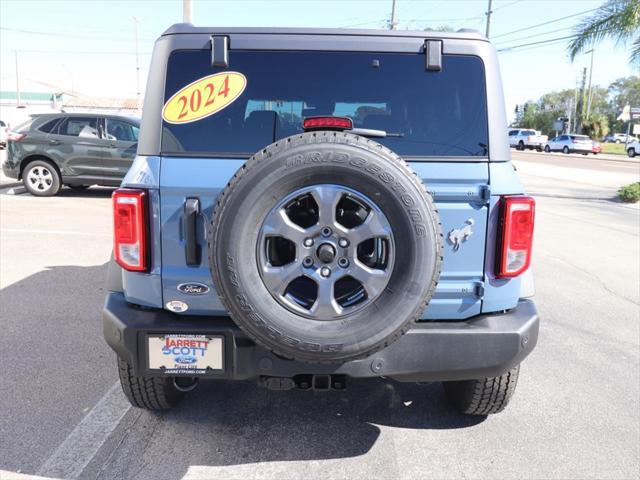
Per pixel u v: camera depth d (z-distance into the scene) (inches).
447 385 143.3
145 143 110.3
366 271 95.8
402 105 113.2
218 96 111.8
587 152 1787.6
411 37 113.2
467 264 109.2
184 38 111.7
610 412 143.9
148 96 111.3
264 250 96.0
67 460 116.3
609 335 200.1
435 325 108.8
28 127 466.9
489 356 107.8
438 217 96.7
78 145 461.7
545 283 266.4
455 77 113.1
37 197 467.5
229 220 94.2
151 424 131.3
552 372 167.6
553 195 641.0
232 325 107.8
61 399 141.6
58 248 299.4
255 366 105.7
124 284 111.9
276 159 94.2
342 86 113.5
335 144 94.5
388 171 93.9
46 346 173.8
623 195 591.5
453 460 120.6
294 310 96.4
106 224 364.5
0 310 204.4
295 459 119.3
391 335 96.3
